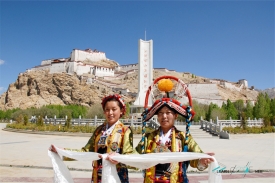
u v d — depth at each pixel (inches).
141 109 1533.0
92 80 4891.7
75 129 1139.9
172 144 156.1
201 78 5930.1
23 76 5319.9
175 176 150.9
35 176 357.1
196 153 144.8
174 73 5974.4
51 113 3157.0
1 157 516.1
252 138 1013.8
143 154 145.6
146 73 1562.5
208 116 2600.9
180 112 159.8
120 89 4630.9
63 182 160.2
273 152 617.6
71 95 4722.0
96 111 2778.1
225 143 824.3
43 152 595.2
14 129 1326.3
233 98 5014.8
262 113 2839.6
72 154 158.2
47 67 5442.9
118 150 158.2
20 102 4913.9
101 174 158.2
